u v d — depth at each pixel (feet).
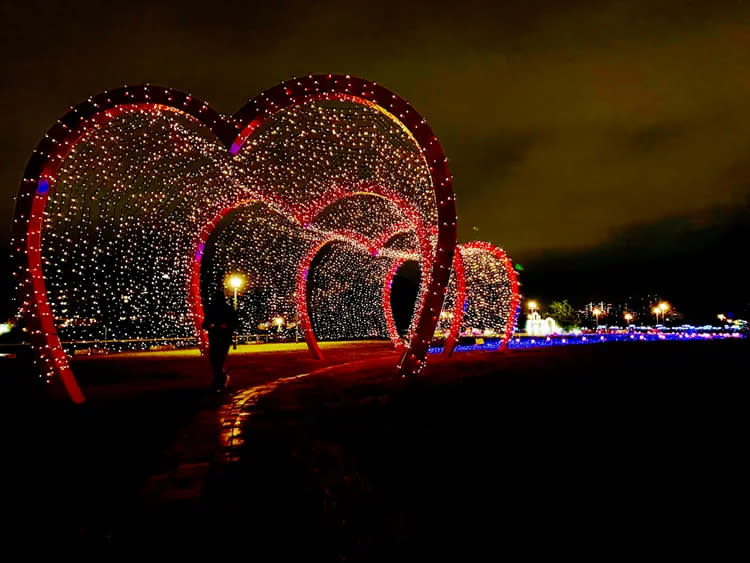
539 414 16.71
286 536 7.82
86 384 27.48
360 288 72.08
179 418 17.08
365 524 8.26
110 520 8.49
